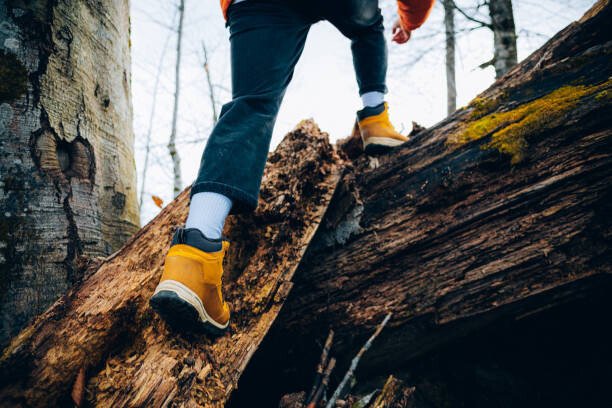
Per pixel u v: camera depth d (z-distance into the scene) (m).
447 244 1.60
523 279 1.44
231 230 1.78
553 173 1.48
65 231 1.68
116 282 1.46
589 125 1.46
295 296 1.78
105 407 1.15
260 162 1.31
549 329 1.55
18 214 1.55
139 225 2.30
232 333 1.39
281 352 1.77
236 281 1.57
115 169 2.05
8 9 1.63
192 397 1.15
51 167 1.67
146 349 1.29
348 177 1.91
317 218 1.71
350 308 1.68
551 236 1.43
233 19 1.45
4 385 1.20
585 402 1.50
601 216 1.38
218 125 1.30
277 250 1.62
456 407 1.62
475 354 1.69
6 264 1.49
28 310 1.51
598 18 1.67
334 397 1.41
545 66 1.77
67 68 1.79
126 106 2.27
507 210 1.53
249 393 1.84
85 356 1.27
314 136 1.90
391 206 1.80
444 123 1.89
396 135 2.03
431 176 1.76
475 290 1.50
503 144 1.61
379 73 2.01
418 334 1.58
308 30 1.54
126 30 2.34
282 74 1.41
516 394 1.59
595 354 1.52
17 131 1.59
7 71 1.60
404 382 1.60
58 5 1.77
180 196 1.82
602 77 1.55
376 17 1.86
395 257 1.68
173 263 1.19
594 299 1.41
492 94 1.84
